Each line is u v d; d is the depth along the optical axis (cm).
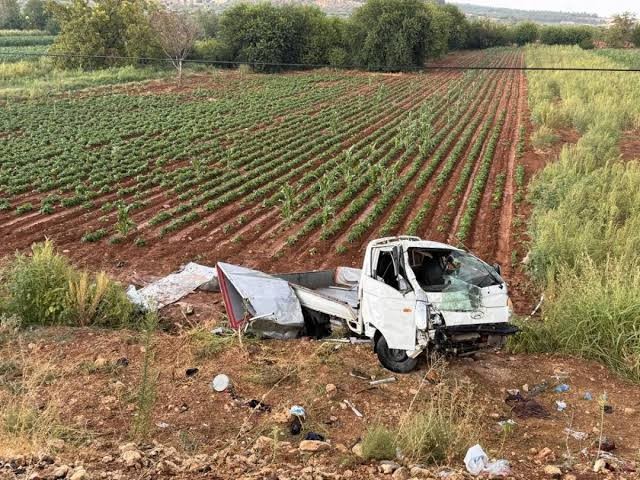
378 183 2745
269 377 1016
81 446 775
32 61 7412
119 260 1916
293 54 7906
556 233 1730
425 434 798
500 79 7400
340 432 877
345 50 8119
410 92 6244
